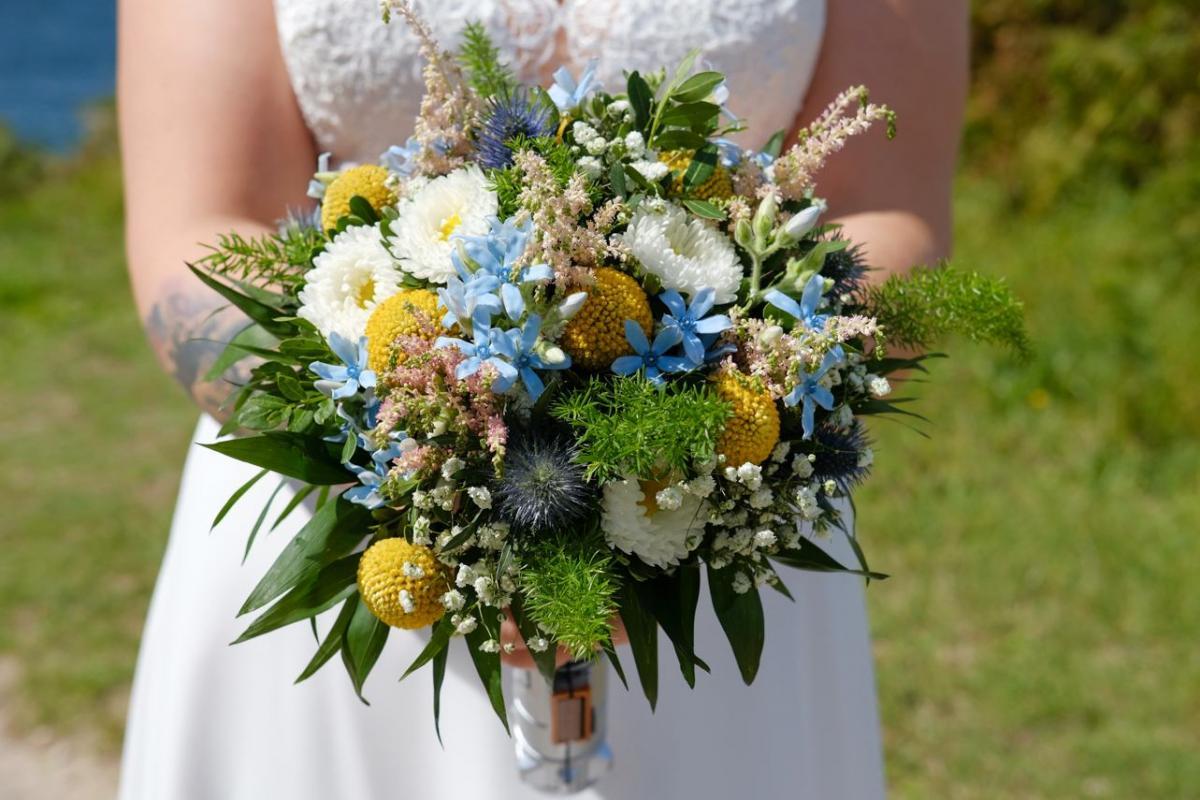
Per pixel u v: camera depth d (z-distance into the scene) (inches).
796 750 74.3
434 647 49.5
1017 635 135.9
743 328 46.6
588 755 67.1
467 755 71.7
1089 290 191.6
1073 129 230.2
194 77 63.0
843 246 48.0
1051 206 225.8
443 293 44.3
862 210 64.7
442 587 47.1
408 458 44.3
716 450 45.1
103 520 164.6
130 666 135.1
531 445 45.1
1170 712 124.9
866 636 79.4
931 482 162.9
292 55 63.6
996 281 51.4
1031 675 129.6
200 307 59.1
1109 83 225.9
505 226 45.0
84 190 312.5
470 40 61.6
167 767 71.4
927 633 136.4
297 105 65.2
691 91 50.4
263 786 71.7
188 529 72.1
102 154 331.0
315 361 48.7
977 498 159.2
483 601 46.0
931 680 129.3
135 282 63.0
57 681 132.5
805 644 74.2
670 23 63.7
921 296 51.3
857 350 48.8
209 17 63.7
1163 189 212.1
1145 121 224.4
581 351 45.4
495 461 43.1
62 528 162.4
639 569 48.6
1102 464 165.6
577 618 43.6
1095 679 129.3
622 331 45.4
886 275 60.7
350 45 62.6
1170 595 140.6
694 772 72.8
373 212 51.4
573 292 45.5
